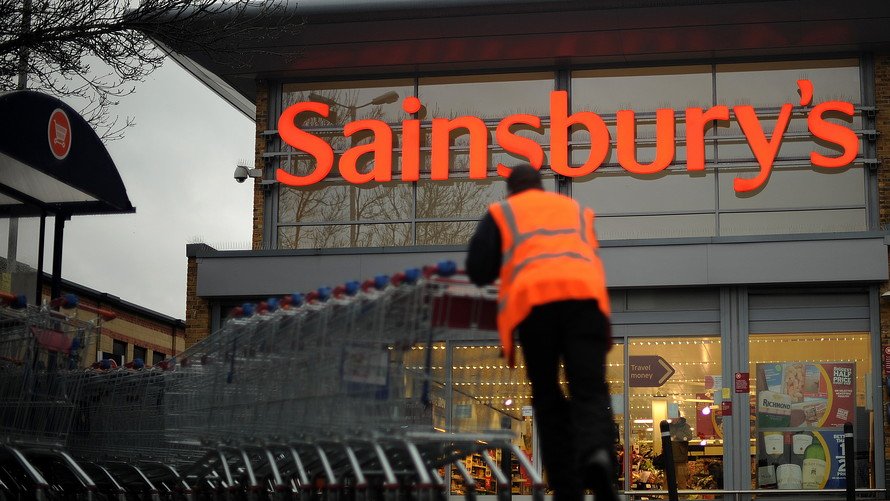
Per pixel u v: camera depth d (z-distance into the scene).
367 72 20.42
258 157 20.41
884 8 17.67
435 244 19.78
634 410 18.62
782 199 19.19
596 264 5.75
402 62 19.94
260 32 18.30
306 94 20.59
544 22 18.41
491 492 17.95
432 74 20.34
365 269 19.12
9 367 9.80
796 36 18.75
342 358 7.69
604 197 19.53
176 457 10.85
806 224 19.08
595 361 5.54
